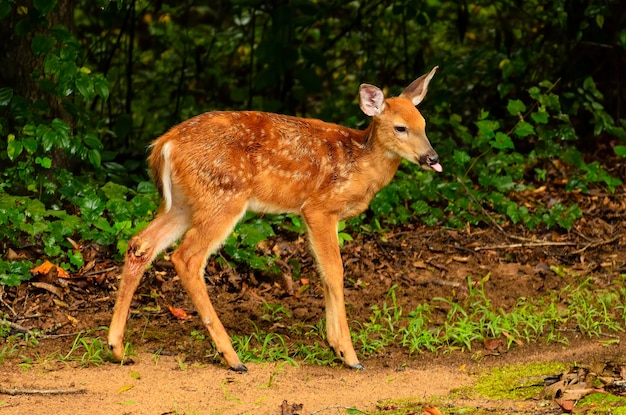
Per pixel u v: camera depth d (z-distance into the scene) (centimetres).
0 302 1094
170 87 1839
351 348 1002
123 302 977
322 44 1883
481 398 912
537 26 1769
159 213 1006
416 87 1073
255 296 1175
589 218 1448
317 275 1245
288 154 1008
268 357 1014
